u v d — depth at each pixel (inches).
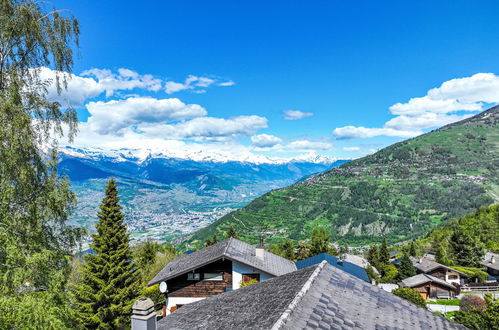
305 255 3078.2
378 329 339.9
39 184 641.0
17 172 584.7
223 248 1189.1
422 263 2802.7
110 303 1165.7
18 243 575.8
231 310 452.1
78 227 706.2
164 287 1003.3
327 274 449.4
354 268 1588.3
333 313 348.8
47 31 688.4
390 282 2682.1
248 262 1109.1
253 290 515.2
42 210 632.4
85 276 1191.6
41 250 594.9
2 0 609.0
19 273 540.4
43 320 535.5
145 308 366.6
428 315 409.1
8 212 593.0
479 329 1007.0
